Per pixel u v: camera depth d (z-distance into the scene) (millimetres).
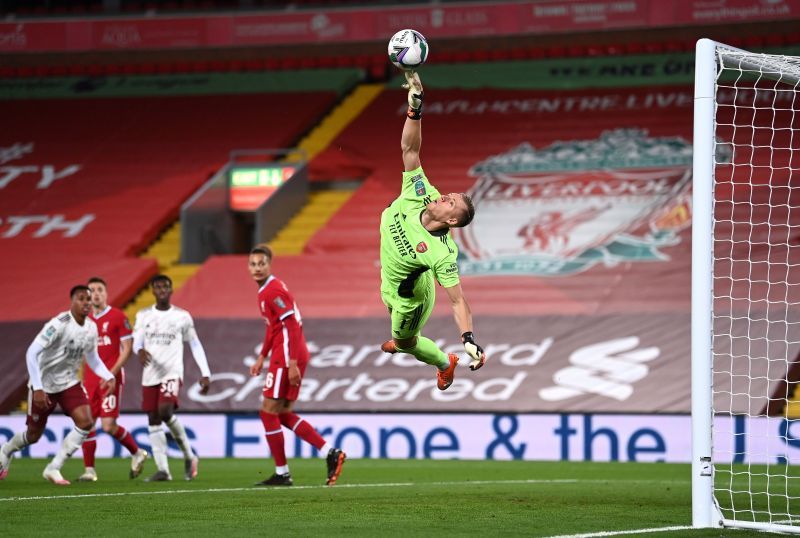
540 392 59219
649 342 61250
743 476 44469
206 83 97750
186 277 76500
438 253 25297
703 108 27562
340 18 83250
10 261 78875
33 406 38125
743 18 76062
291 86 95750
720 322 62562
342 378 62125
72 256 78938
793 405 56906
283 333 37812
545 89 89812
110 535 24062
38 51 86250
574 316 63812
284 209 81625
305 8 84688
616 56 91188
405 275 26234
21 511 29062
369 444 56656
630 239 73000
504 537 23875
